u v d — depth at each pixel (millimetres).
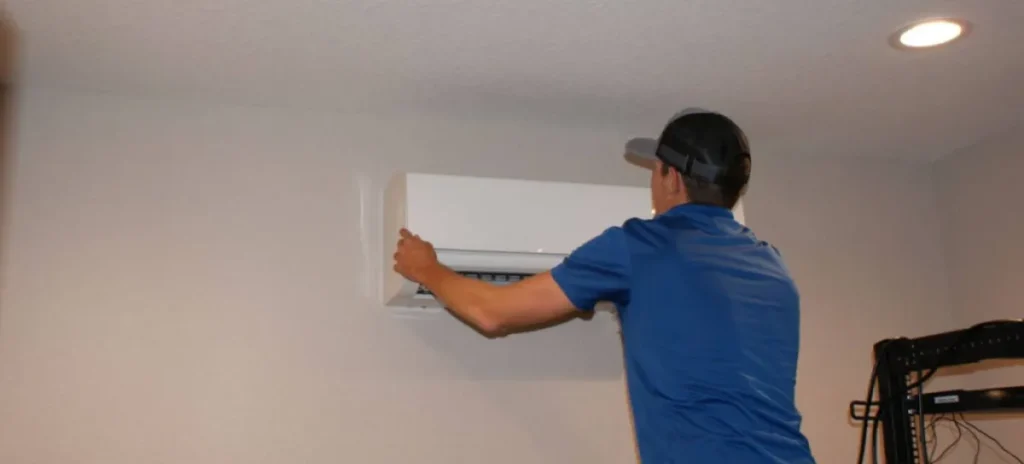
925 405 1976
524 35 1763
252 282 2010
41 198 1921
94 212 1946
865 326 2488
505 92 2062
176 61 1842
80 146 1967
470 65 1904
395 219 1972
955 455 2398
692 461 1292
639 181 2359
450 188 1896
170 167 2014
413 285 1874
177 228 1989
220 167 2047
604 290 1401
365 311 2070
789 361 1416
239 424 1938
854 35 1792
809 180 2543
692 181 1479
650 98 2113
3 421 1810
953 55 1896
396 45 1794
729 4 1650
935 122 2324
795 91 2086
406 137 2193
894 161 2639
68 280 1901
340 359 2029
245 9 1624
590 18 1693
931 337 1967
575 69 1934
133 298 1931
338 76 1944
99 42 1741
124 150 1993
